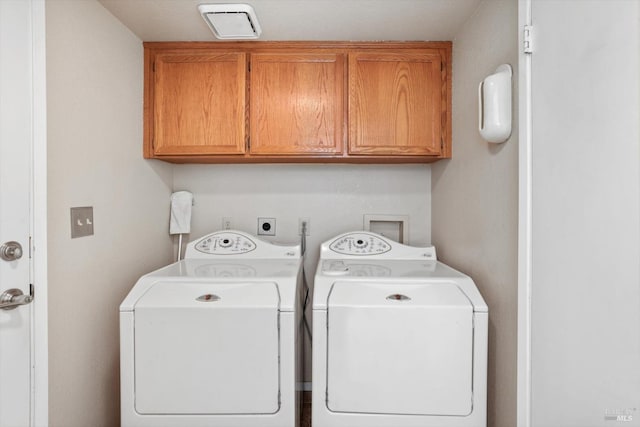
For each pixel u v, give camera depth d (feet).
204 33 5.55
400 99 5.81
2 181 3.33
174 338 3.94
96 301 4.58
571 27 2.96
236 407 3.95
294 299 4.15
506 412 3.97
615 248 2.53
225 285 4.28
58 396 3.88
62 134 3.96
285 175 7.16
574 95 2.93
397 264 5.55
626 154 2.43
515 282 3.82
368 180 7.13
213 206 7.16
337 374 3.95
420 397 3.91
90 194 4.47
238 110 5.78
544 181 3.32
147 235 6.02
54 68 3.84
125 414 3.95
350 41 5.80
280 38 5.72
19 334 3.49
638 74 2.33
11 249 3.37
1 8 3.31
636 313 2.37
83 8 4.34
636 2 2.34
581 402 2.85
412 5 4.76
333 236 7.15
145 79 5.86
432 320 3.91
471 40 5.04
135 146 5.60
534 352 3.46
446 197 6.12
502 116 3.91
